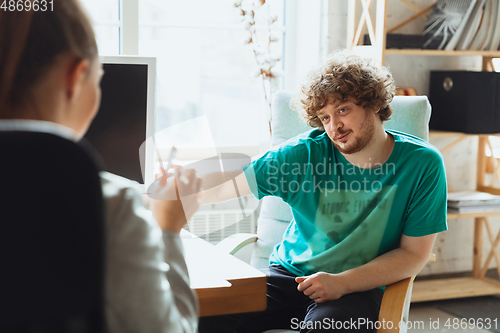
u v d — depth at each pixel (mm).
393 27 2615
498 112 2512
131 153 1487
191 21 2459
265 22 2592
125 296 542
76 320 435
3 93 510
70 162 415
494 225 2988
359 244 1478
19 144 402
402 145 1485
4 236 407
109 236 541
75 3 536
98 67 586
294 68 2684
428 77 2738
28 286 416
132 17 2287
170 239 714
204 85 2508
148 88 1494
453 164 2844
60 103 536
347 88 1415
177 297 664
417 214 1440
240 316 1445
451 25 2463
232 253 1694
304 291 1365
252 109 2564
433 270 2922
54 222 415
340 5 2512
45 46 510
